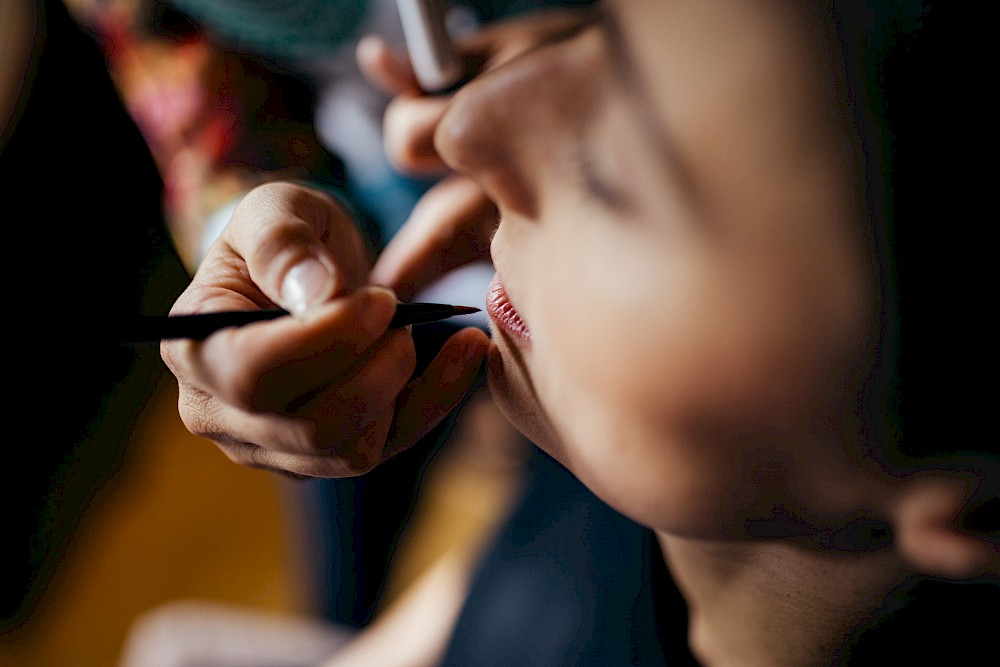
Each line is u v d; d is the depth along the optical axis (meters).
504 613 0.84
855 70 0.37
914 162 0.37
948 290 0.38
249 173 1.12
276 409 0.43
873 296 0.38
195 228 1.18
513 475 1.34
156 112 1.12
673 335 0.39
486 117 0.42
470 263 0.73
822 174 0.37
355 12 0.98
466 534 1.42
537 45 0.46
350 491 1.23
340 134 1.09
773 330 0.38
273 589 1.44
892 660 0.50
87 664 1.36
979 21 0.36
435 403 0.50
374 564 1.28
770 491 0.43
